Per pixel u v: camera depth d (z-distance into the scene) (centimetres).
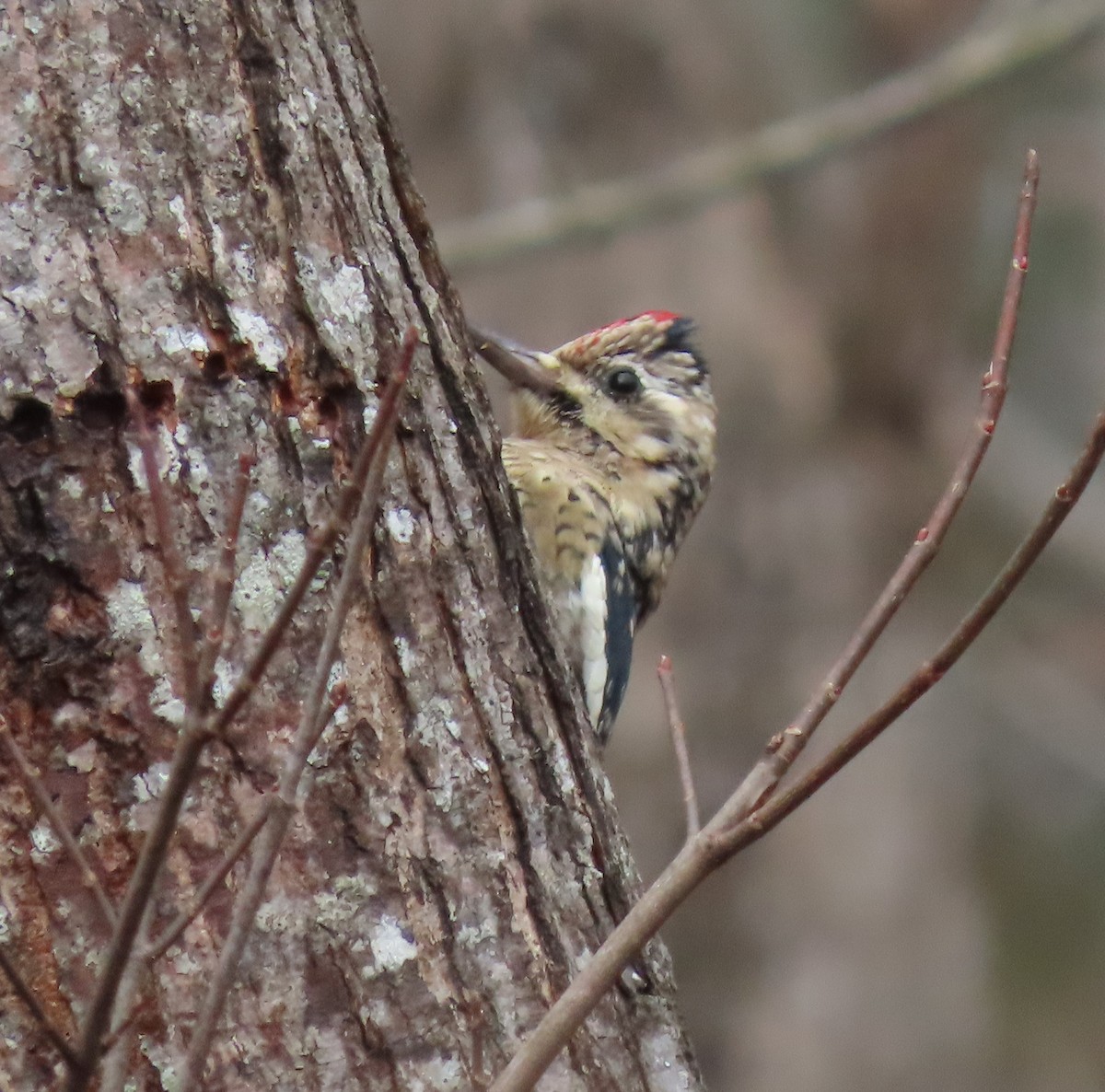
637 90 1523
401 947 533
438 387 588
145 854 404
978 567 1884
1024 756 2162
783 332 1620
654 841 1492
